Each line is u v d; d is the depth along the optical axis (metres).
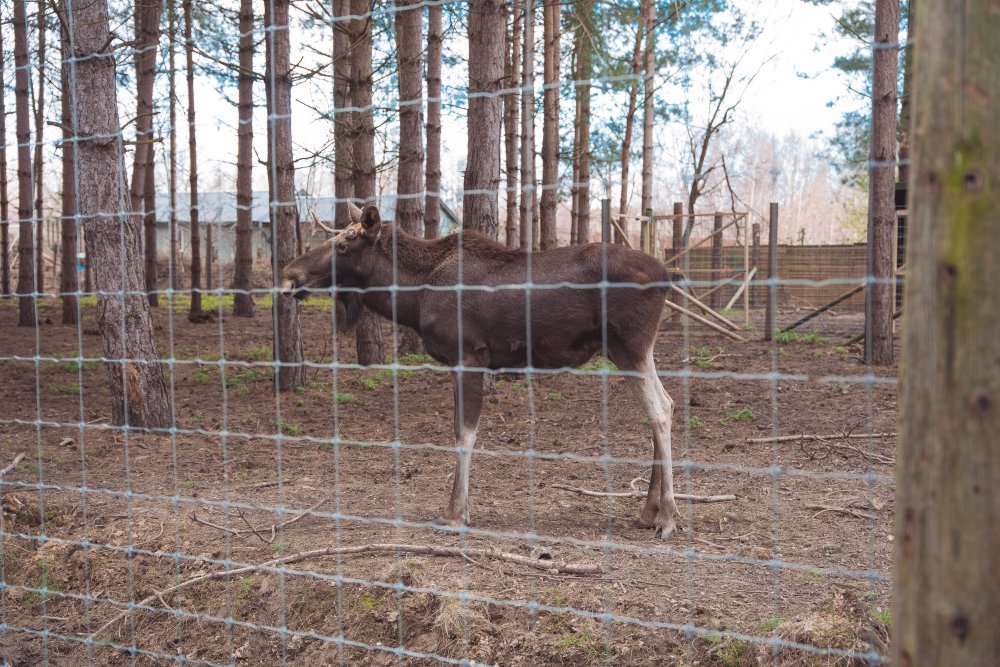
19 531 5.42
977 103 1.78
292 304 10.02
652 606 3.94
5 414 8.62
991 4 1.76
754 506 5.52
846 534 4.96
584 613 3.67
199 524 5.32
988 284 1.80
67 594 4.55
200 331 17.08
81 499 5.81
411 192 11.55
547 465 6.76
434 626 4.03
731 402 9.25
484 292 5.05
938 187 1.83
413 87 11.43
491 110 9.95
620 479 6.29
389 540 4.92
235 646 4.33
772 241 14.68
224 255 36.72
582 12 18.34
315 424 8.42
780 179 51.66
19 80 16.47
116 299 7.42
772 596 4.04
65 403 9.26
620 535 5.00
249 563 4.68
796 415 8.50
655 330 4.95
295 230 9.44
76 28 6.68
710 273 21.05
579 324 4.94
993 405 1.81
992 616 1.85
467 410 5.14
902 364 1.94
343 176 13.76
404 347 12.86
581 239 20.39
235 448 7.36
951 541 1.87
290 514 5.51
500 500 5.77
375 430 8.16
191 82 20.22
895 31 10.98
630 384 5.01
